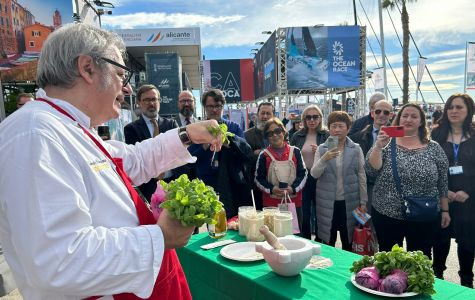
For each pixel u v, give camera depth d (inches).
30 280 27.7
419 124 100.8
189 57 698.2
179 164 52.8
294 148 131.9
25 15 259.8
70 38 34.3
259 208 139.8
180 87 489.1
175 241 34.0
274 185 126.9
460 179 112.4
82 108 35.9
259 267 60.6
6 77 258.2
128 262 29.2
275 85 446.0
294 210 96.0
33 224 26.2
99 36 36.3
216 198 36.2
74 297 31.5
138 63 714.2
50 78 34.8
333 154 119.3
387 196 101.1
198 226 34.1
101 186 32.9
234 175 123.7
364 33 406.0
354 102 476.1
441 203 105.3
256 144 168.1
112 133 248.4
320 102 554.3
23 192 26.6
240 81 768.9
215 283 64.4
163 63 474.3
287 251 53.8
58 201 27.3
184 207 33.0
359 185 125.4
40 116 30.6
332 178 124.6
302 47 398.3
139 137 145.8
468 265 113.0
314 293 49.8
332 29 397.7
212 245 72.7
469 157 111.9
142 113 149.4
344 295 49.1
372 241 110.8
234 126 150.5
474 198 111.0
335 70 402.3
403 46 615.5
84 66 34.5
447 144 118.3
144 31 562.6
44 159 27.9
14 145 28.0
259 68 628.1
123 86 39.9
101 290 28.5
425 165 97.8
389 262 51.0
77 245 27.4
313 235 161.0
